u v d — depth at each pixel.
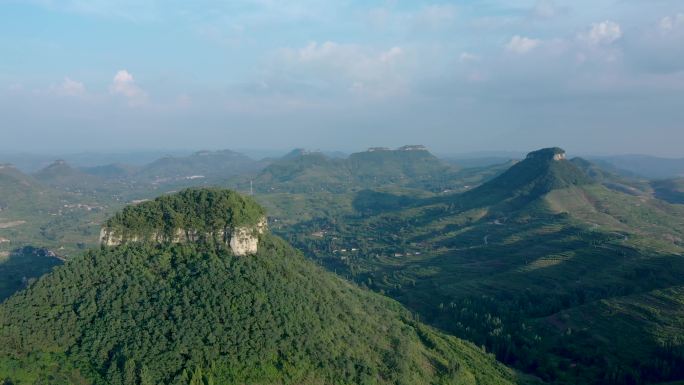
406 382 149.75
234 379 127.69
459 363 177.25
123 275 156.25
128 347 131.25
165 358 127.62
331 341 150.25
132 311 143.00
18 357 134.50
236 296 146.50
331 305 169.38
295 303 154.38
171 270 157.62
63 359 134.00
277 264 169.75
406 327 199.50
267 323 141.62
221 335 134.62
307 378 135.25
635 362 197.50
